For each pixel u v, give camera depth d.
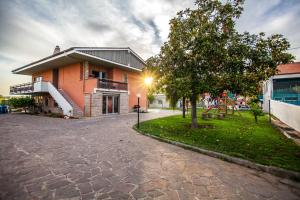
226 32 7.46
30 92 20.78
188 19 8.27
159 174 4.19
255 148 6.08
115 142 7.05
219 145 6.49
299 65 22.59
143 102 26.48
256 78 7.11
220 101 21.80
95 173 4.19
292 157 5.14
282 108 12.44
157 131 9.13
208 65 7.70
